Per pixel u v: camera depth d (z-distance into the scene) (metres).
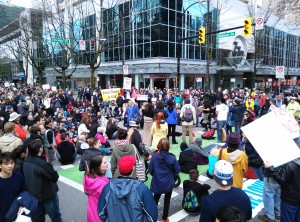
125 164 2.96
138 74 34.81
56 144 9.07
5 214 3.21
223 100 10.80
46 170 3.85
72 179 7.12
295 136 3.40
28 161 3.85
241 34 42.44
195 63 37.09
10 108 11.23
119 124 15.63
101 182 3.66
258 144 3.54
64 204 5.61
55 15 30.17
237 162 4.41
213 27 34.56
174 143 10.83
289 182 3.70
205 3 35.97
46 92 22.16
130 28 34.47
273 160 3.41
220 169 2.89
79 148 9.12
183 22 34.69
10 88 29.42
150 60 32.97
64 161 8.35
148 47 33.25
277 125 3.50
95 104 17.22
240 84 47.72
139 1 32.06
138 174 4.96
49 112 15.99
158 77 32.59
